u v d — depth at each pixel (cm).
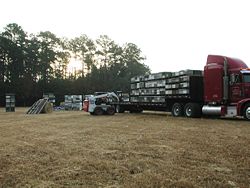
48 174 579
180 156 726
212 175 560
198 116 2044
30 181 536
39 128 1416
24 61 6419
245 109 1742
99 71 7050
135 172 588
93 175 568
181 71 2089
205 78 1966
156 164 648
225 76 1847
